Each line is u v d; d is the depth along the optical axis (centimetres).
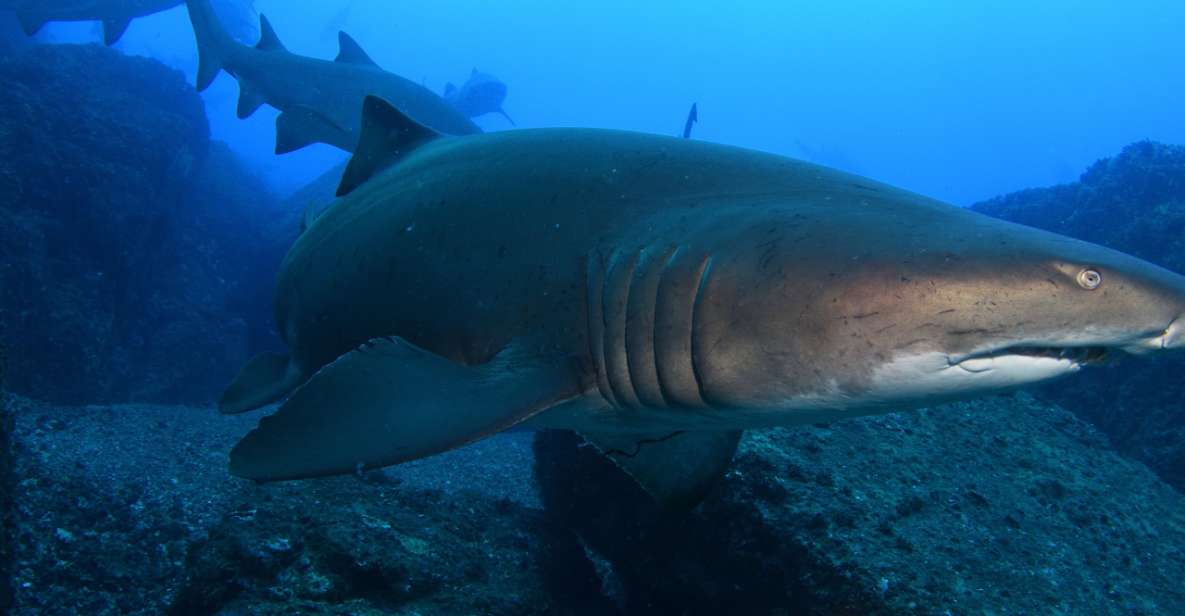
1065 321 204
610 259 277
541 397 259
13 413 434
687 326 253
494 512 584
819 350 229
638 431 308
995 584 423
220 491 675
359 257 370
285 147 920
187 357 1370
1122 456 669
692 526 489
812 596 421
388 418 241
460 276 316
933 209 253
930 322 214
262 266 1727
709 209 273
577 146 325
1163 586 468
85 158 1165
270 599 392
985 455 582
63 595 471
